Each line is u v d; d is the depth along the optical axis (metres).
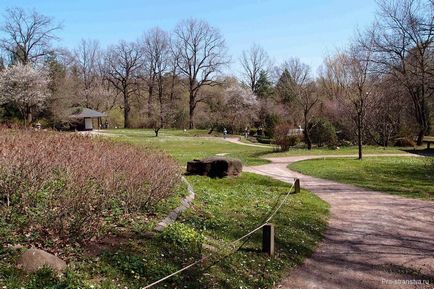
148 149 12.53
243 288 6.15
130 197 8.33
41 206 7.10
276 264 7.28
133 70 74.12
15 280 4.84
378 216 11.45
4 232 6.15
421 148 37.69
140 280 5.63
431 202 13.45
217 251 7.38
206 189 13.55
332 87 50.47
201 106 74.25
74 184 7.09
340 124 42.66
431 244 8.88
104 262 5.86
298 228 9.70
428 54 37.25
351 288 6.53
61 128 53.19
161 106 66.69
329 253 8.23
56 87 52.59
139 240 6.92
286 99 62.31
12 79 45.50
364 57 31.83
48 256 5.49
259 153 32.06
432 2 27.12
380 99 37.34
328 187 16.45
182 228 7.76
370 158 27.08
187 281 5.97
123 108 78.69
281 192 14.52
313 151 32.72
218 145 43.66
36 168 7.86
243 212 10.77
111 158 9.20
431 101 46.06
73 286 4.97
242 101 67.31
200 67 72.06
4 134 10.83
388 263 7.68
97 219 7.07
